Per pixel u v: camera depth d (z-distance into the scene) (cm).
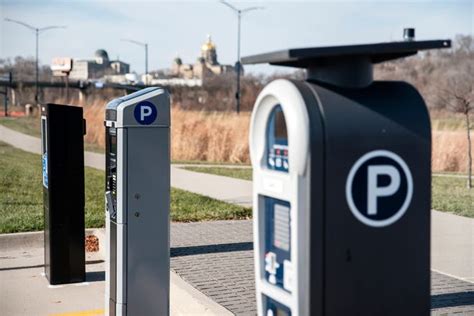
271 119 324
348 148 295
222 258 714
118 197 489
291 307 306
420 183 309
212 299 548
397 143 303
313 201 292
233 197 1217
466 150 1725
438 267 665
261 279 333
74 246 658
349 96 304
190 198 1180
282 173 309
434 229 878
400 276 308
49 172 640
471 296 552
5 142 2684
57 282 653
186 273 644
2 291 633
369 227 301
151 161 493
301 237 295
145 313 499
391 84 318
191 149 2198
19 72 7775
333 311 298
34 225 895
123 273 491
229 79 6650
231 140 2172
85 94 4834
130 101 484
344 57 307
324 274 296
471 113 1825
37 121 4209
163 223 500
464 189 1284
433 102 2312
